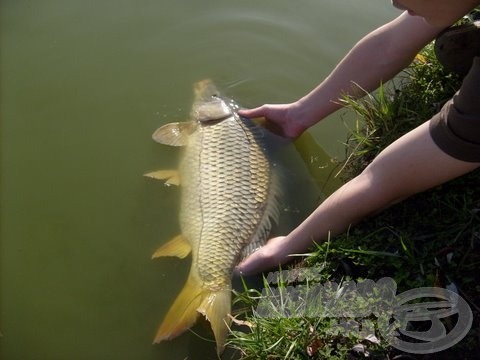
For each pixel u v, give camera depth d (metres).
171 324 0.93
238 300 0.95
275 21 1.45
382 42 1.10
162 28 1.43
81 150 1.21
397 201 0.95
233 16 1.45
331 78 1.16
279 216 1.08
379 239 0.95
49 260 1.05
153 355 0.93
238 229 1.03
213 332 0.93
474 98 0.74
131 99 1.29
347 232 0.96
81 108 1.28
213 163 1.12
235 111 1.23
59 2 1.49
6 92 1.31
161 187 1.15
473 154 0.80
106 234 1.09
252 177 1.10
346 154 1.17
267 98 1.30
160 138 1.21
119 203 1.13
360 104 1.14
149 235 1.08
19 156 1.20
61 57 1.38
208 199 1.07
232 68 1.35
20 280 1.03
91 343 0.95
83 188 1.15
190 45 1.40
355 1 1.48
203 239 1.02
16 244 1.08
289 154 1.19
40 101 1.29
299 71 1.35
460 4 0.78
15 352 0.94
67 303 1.00
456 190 0.98
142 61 1.37
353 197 0.93
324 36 1.42
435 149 0.82
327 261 0.94
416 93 1.13
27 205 1.13
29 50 1.40
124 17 1.46
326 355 0.84
